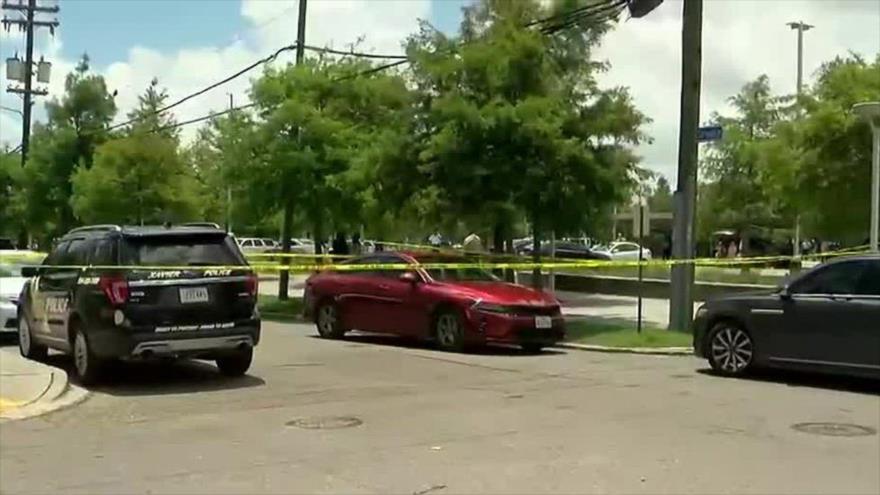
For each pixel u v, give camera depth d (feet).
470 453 27.43
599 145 66.64
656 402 36.09
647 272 106.22
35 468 26.21
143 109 133.18
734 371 43.37
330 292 59.52
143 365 46.39
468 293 52.08
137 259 39.24
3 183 160.04
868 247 69.67
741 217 140.67
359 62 92.02
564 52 68.18
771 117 130.00
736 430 30.76
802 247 148.46
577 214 63.93
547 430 30.68
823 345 40.14
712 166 139.33
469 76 65.92
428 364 47.44
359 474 25.12
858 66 73.10
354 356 50.62
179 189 123.75
